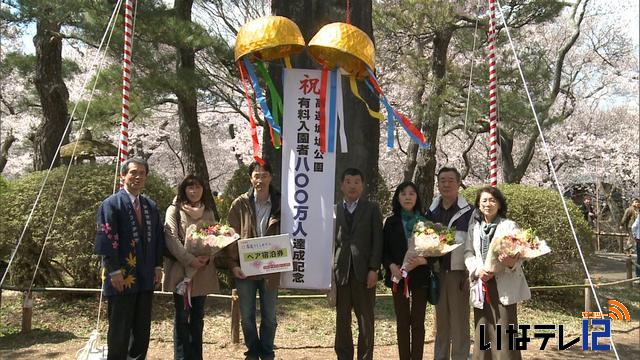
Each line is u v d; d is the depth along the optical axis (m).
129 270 4.34
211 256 4.64
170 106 21.70
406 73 13.93
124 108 5.27
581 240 8.54
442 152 22.25
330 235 4.75
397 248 4.67
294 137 4.85
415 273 4.66
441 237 4.33
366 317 4.59
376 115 5.06
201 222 4.73
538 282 8.52
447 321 4.79
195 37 9.32
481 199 4.48
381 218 4.68
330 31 4.66
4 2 10.81
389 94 16.62
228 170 26.81
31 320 6.58
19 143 23.81
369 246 4.61
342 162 6.98
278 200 4.91
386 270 4.78
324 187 4.80
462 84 13.17
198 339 4.80
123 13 9.11
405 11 12.65
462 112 13.20
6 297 7.65
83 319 6.88
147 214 4.49
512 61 13.77
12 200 7.23
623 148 21.59
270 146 7.50
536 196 8.52
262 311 4.83
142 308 4.51
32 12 10.67
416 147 14.84
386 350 6.05
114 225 4.30
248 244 4.60
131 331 4.56
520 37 15.15
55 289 6.38
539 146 21.27
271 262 4.60
